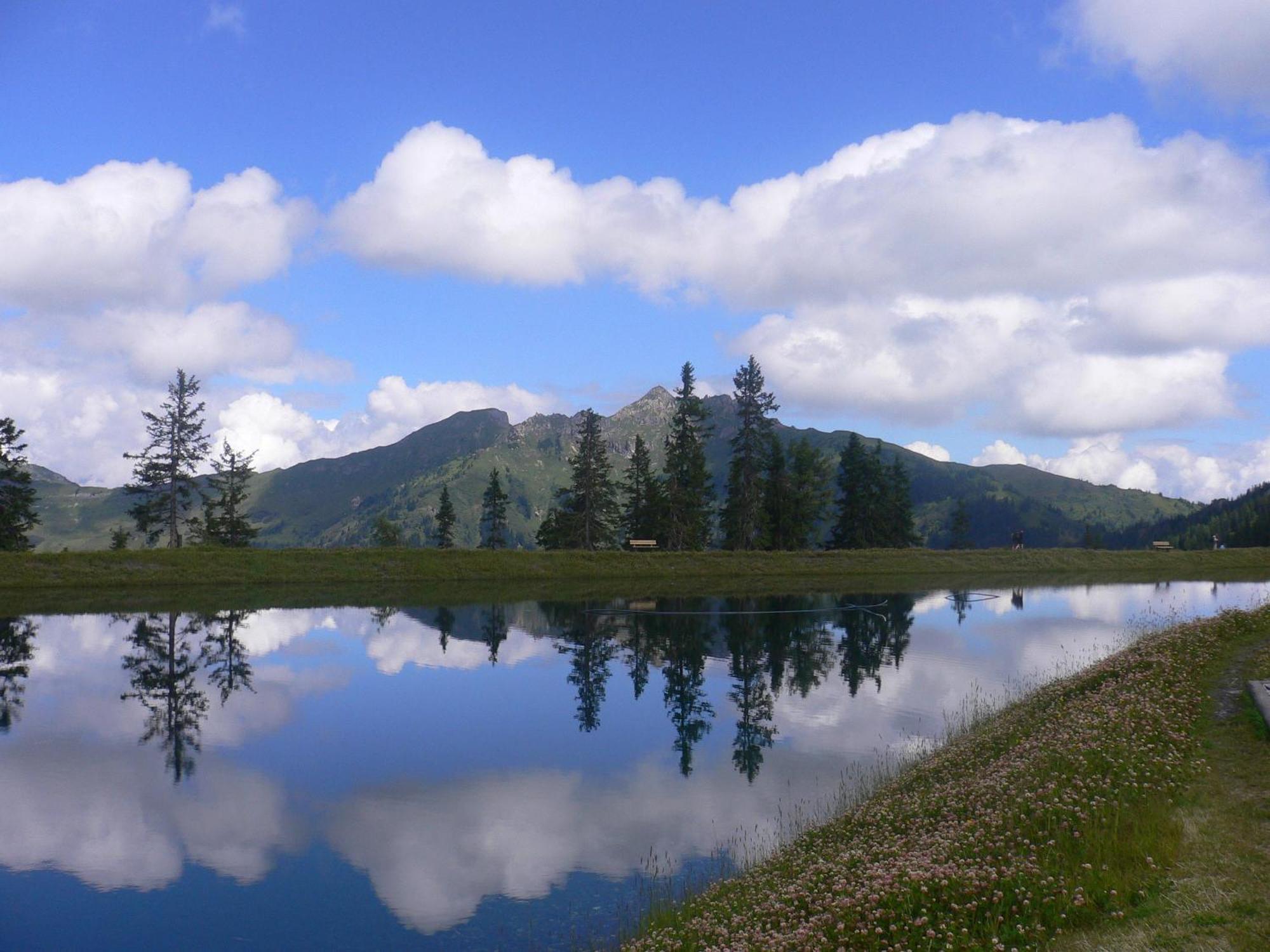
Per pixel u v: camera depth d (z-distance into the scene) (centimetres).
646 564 7900
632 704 2870
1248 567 9169
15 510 7594
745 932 982
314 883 1496
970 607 5641
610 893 1445
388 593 6206
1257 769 1245
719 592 6619
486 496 10906
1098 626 4678
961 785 1420
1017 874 967
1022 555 8994
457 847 1655
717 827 1744
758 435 8981
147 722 2603
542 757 2261
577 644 4122
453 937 1297
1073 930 868
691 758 2236
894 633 4425
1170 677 1856
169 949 1262
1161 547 9825
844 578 7900
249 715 2703
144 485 8281
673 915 1210
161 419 8169
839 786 1967
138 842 1683
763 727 2541
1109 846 1020
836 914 948
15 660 3566
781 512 9619
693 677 3328
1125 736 1432
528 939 1283
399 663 3594
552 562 7644
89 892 1466
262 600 5672
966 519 13362
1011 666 3469
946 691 3023
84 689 3036
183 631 4347
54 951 1267
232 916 1371
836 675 3322
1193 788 1195
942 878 963
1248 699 1652
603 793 1958
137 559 6412
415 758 2242
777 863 1334
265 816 1827
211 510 9144
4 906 1414
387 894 1457
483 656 3791
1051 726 1653
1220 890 887
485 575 7219
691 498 9162
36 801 1903
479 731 2530
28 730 2497
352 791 1986
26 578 5950
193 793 1966
